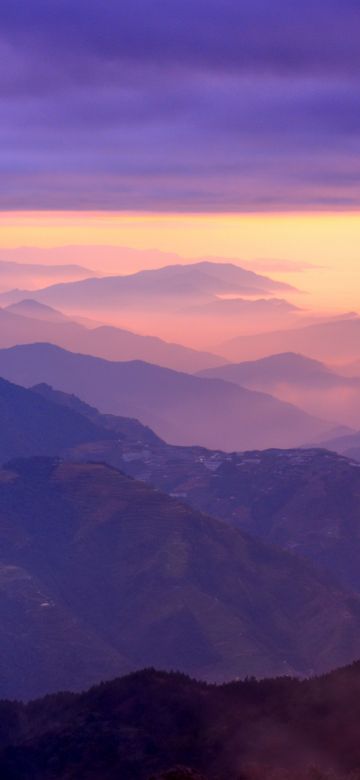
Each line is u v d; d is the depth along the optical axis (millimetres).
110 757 73000
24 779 72500
